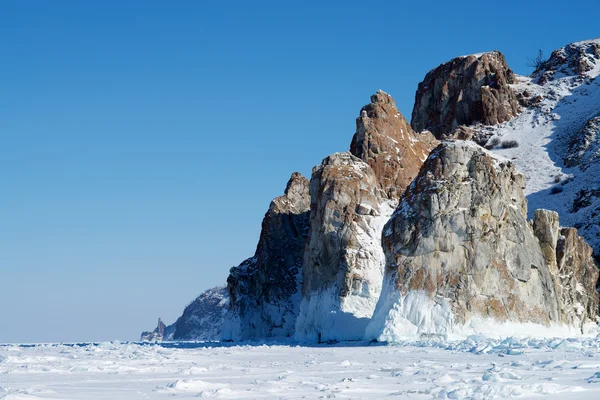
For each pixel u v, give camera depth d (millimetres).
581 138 125062
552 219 69625
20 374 34344
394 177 82438
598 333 70688
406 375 31875
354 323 68562
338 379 30688
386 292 60000
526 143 133250
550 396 23516
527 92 150500
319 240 74312
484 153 61875
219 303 158000
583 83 148875
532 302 60906
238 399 24938
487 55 151250
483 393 24438
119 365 39062
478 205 60250
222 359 44625
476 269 59000
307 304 75250
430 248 59188
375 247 72250
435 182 60469
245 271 93812
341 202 73875
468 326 57500
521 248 61469
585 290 76375
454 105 148125
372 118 86188
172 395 26031
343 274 71125
